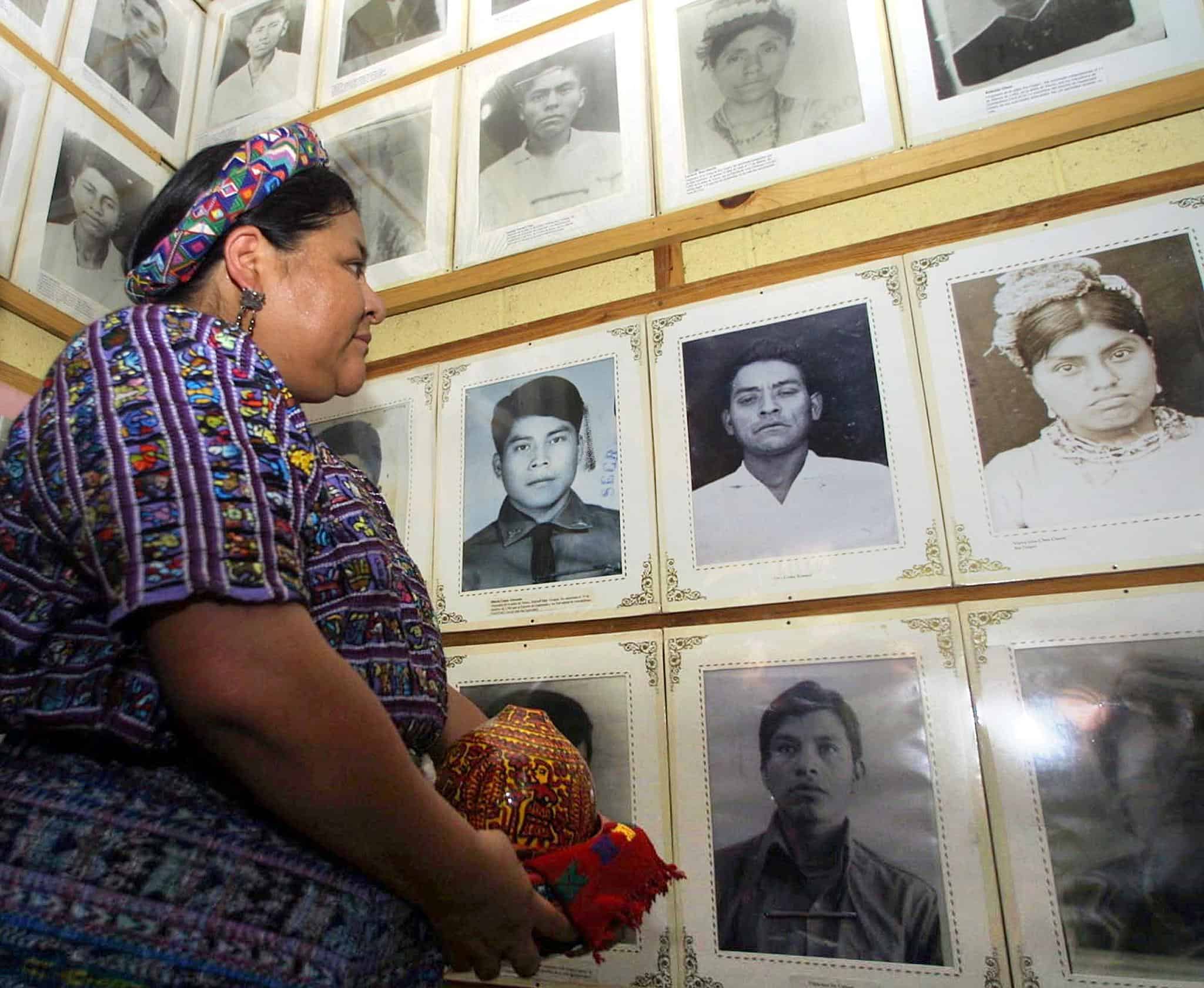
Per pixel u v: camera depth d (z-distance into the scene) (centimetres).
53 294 145
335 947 44
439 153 161
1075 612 98
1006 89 121
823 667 107
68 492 39
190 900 40
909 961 94
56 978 37
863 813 100
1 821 40
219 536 37
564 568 125
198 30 193
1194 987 84
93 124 160
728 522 117
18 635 41
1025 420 106
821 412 117
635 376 130
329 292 63
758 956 100
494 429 138
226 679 36
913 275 118
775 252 129
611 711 116
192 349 45
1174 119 112
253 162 61
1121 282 107
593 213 142
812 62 136
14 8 149
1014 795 95
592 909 55
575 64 155
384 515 62
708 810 107
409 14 177
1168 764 90
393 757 40
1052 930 90
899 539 108
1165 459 99
